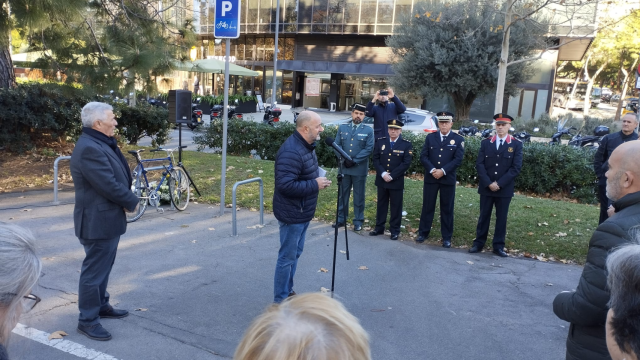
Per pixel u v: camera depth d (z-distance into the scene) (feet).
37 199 26.76
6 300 4.64
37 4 24.72
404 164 22.00
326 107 121.39
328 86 120.47
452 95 82.48
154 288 16.01
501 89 47.70
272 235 21.98
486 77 74.64
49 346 12.05
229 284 16.55
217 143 42.68
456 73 75.56
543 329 14.25
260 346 3.75
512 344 13.33
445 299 16.14
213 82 129.18
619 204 7.57
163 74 33.65
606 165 21.21
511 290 17.06
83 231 12.27
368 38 110.93
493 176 20.42
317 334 3.67
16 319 4.94
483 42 73.82
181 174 26.35
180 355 12.03
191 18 36.88
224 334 13.17
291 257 14.60
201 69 37.40
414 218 25.11
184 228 22.68
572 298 7.39
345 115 105.09
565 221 24.44
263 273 17.62
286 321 3.82
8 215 23.53
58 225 22.26
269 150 41.14
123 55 30.09
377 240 22.22
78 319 13.16
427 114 46.78
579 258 20.22
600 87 216.33
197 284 16.44
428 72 76.54
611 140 21.68
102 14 32.07
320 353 3.57
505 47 46.78
